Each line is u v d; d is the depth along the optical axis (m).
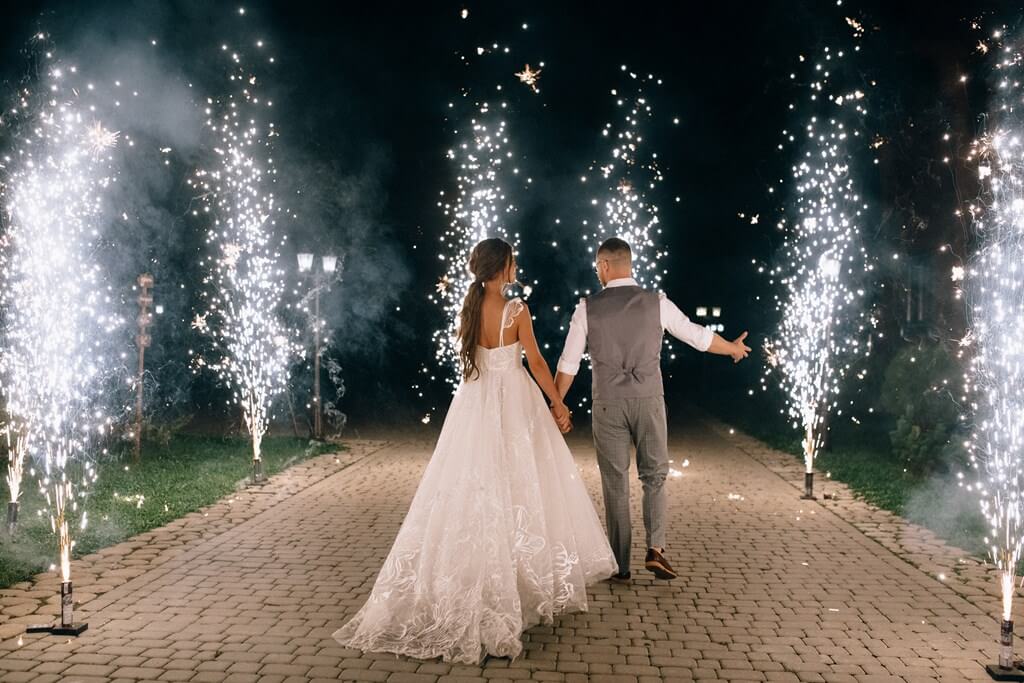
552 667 4.34
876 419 16.12
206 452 12.42
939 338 12.27
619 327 5.78
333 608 5.25
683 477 10.85
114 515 7.86
